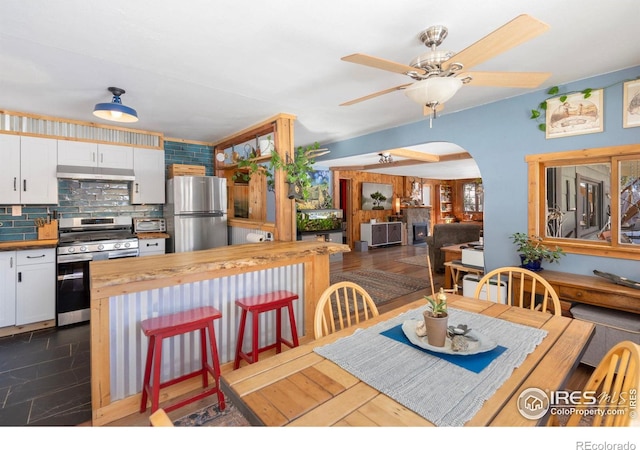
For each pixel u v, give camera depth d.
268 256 2.52
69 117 3.67
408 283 5.23
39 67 2.35
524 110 3.05
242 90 2.85
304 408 0.94
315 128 4.29
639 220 2.57
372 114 3.62
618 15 1.77
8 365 2.67
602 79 2.62
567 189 2.94
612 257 2.66
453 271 4.50
